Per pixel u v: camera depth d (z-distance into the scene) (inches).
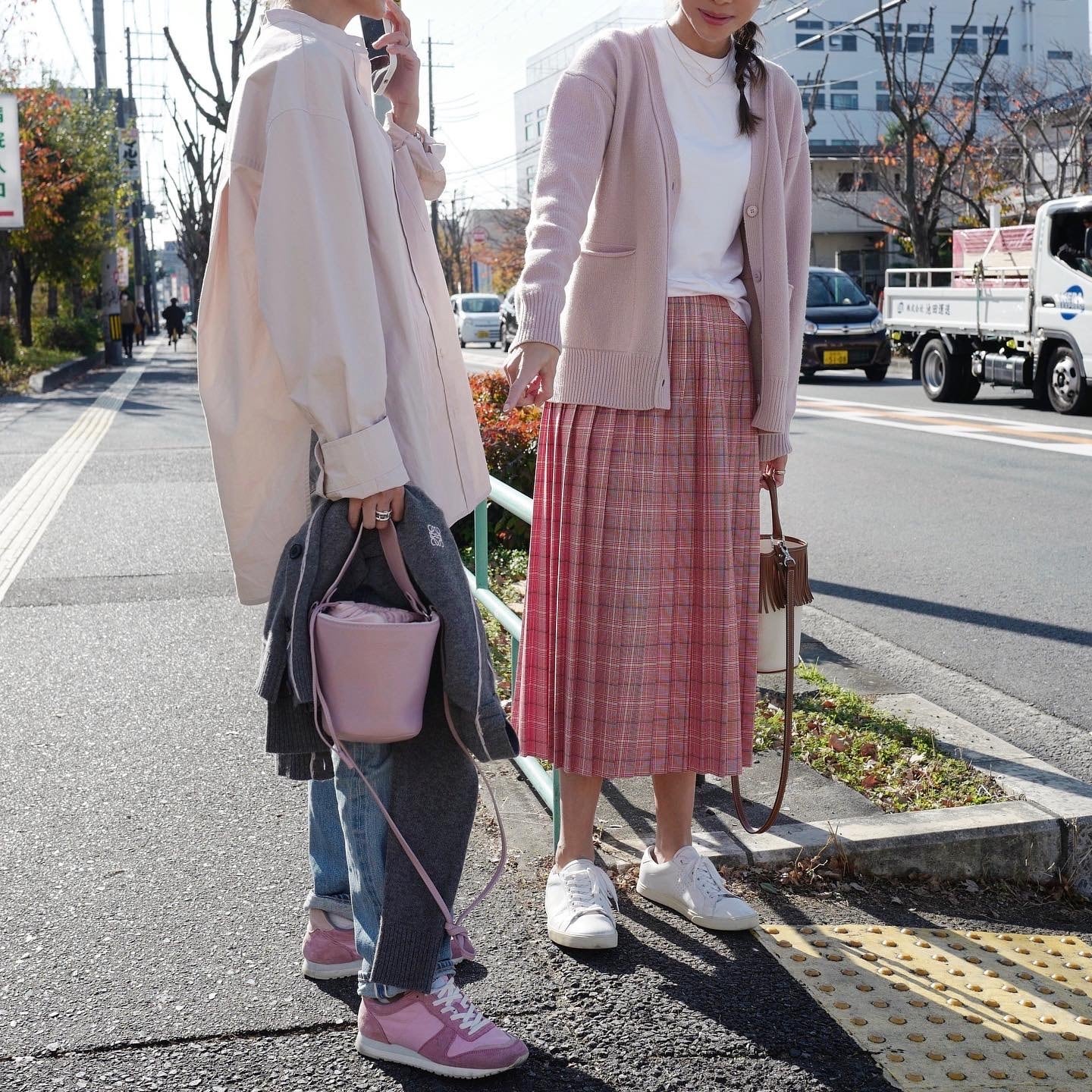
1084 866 129.4
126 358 1499.8
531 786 144.9
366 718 81.0
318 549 82.7
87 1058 91.4
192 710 177.6
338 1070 90.0
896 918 117.0
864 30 1056.2
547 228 98.4
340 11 87.0
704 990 101.4
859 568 279.1
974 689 191.9
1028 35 2640.3
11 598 249.3
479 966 105.1
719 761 110.3
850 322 815.1
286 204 80.5
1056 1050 94.2
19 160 826.2
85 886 120.7
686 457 107.7
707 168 104.9
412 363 86.2
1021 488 377.1
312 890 110.0
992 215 665.6
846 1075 90.3
